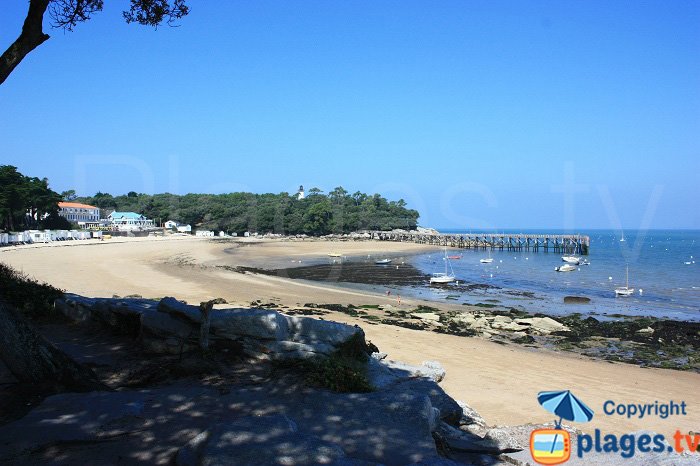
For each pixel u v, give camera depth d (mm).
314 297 31625
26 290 14008
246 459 5215
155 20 11094
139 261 51281
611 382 14195
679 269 59188
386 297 34562
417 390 9008
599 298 37188
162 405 6969
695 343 22094
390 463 5723
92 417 6348
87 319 12352
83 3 10164
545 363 16250
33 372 7281
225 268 50875
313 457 5371
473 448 7223
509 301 35219
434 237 117188
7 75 7840
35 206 84938
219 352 9258
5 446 5516
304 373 8367
